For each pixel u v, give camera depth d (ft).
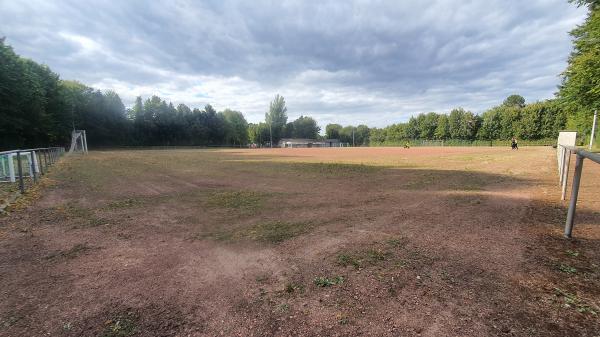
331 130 415.23
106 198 24.97
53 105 155.33
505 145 225.76
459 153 105.09
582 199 22.07
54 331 7.23
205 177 39.24
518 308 7.94
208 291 9.15
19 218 18.35
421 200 22.70
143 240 14.07
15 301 8.64
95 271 10.65
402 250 12.21
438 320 7.44
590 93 56.59
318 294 8.84
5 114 107.04
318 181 34.81
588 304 8.09
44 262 11.51
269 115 352.49
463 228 15.20
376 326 7.26
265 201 23.12
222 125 290.15
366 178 37.14
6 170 36.91
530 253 11.76
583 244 12.71
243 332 7.14
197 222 17.22
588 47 58.44
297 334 7.02
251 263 11.21
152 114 249.75
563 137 36.24
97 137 210.18
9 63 104.06
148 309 8.19
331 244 13.06
